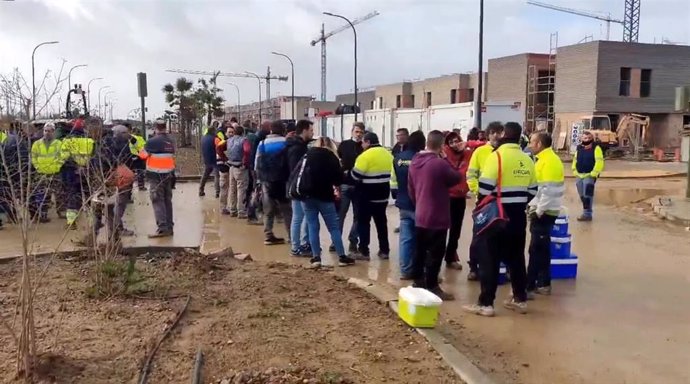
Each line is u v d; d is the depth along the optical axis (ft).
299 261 28.96
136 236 34.81
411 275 25.67
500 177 21.01
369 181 28.71
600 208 51.31
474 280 26.03
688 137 55.01
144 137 52.65
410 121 106.52
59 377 13.65
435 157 22.79
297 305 20.01
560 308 22.30
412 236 25.80
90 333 16.60
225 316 18.45
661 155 123.95
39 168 25.86
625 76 151.53
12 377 13.56
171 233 35.58
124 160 31.65
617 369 16.74
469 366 15.60
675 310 22.09
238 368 14.67
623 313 21.72
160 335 16.49
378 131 118.93
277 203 33.37
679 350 18.19
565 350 18.08
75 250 26.00
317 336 17.25
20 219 13.76
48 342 15.79
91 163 27.35
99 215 26.37
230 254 27.94
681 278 26.78
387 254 29.91
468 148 31.27
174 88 157.17
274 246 32.53
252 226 38.70
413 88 246.88
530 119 173.37
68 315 18.08
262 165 32.30
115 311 18.42
